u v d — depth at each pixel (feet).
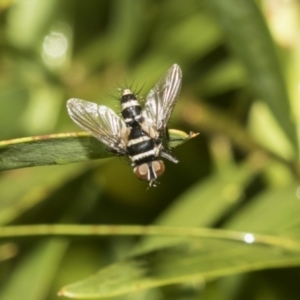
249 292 0.50
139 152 0.45
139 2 0.53
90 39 0.54
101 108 0.45
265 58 0.46
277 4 0.49
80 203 0.51
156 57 0.53
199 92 0.53
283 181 0.51
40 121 0.52
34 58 0.53
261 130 0.51
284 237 0.43
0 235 0.42
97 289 0.41
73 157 0.39
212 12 0.46
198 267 0.42
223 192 0.49
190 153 0.53
